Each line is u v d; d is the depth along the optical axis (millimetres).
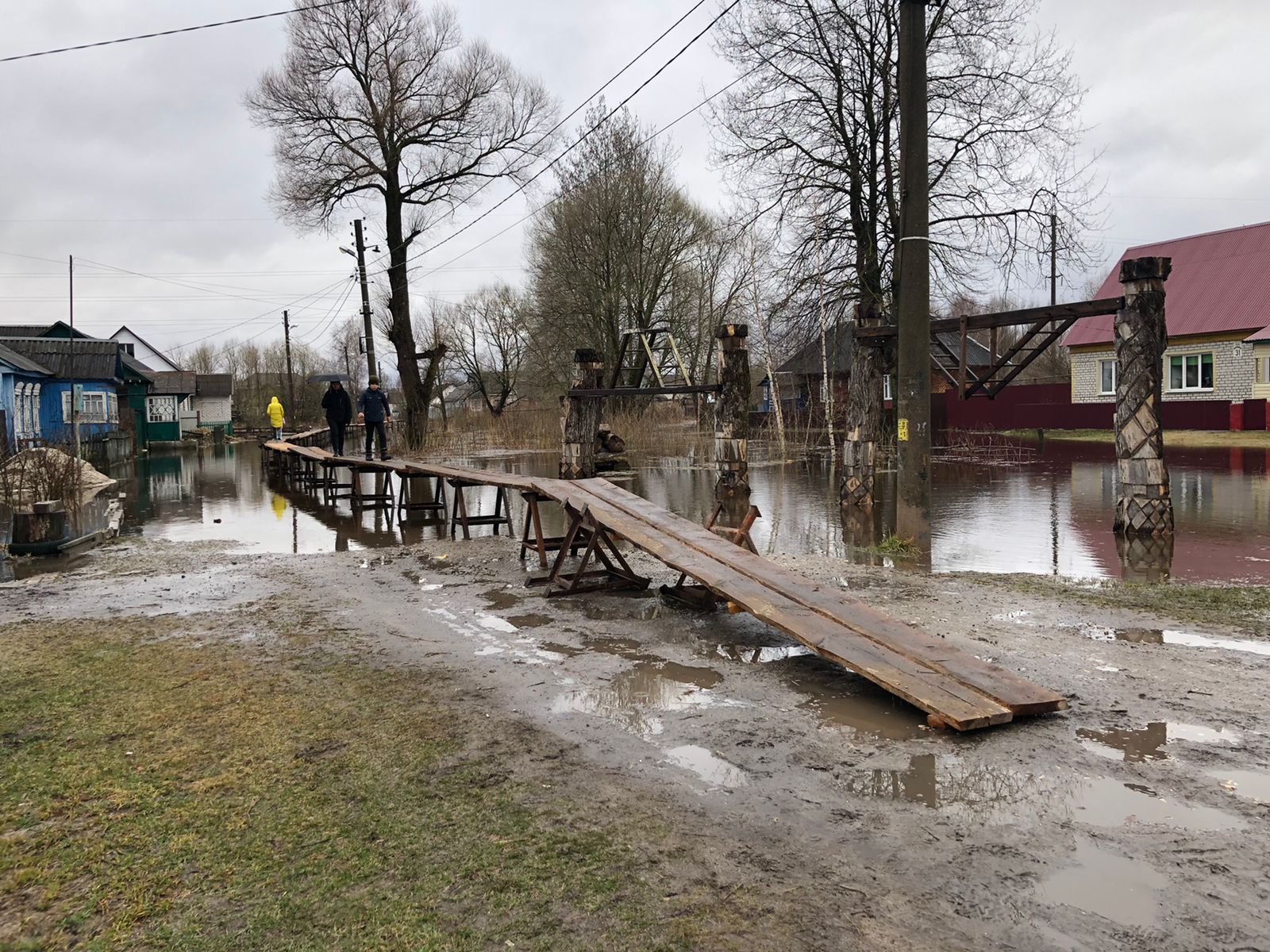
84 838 3311
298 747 4145
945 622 6051
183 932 2701
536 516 8383
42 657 5832
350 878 2982
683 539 6953
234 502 16547
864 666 4660
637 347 35250
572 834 3266
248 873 3033
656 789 3646
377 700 4820
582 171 34406
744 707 4645
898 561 8555
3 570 9055
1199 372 29031
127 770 3922
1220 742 3996
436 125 28422
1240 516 10859
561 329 37031
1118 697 4570
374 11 26844
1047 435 29703
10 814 3514
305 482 19609
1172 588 6891
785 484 16656
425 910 2785
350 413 19531
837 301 20234
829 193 20031
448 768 3885
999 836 3205
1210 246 31109
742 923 2686
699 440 28578
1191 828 3227
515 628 6453
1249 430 25875
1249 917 2670
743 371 14773
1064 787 3592
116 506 15273
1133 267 9422
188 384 51281
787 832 3264
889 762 3881
